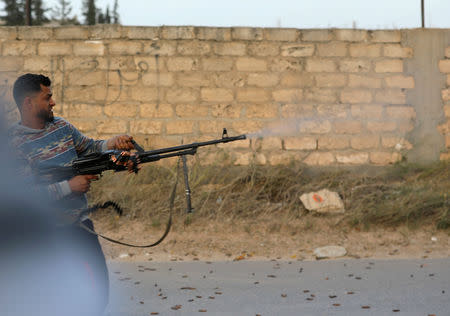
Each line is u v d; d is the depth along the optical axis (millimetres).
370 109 9156
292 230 6832
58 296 3029
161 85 8961
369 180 8492
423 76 9242
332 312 4020
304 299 4367
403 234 6637
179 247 6301
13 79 8867
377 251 6156
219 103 9008
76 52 8906
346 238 6602
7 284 2939
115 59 8930
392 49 9203
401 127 9195
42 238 2965
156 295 4516
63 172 3059
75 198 3080
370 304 4211
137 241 6492
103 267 3189
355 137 9125
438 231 6746
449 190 7734
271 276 5129
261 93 9047
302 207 7445
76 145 3338
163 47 8953
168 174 8281
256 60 9039
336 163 9094
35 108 3043
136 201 7520
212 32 8984
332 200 7422
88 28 8906
